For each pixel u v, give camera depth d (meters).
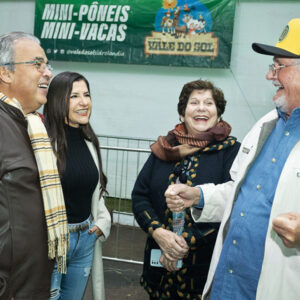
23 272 1.37
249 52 5.73
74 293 2.25
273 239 1.47
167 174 2.16
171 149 2.12
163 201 2.14
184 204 1.87
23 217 1.35
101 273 2.42
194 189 1.88
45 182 1.59
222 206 1.90
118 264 4.19
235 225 1.64
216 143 2.12
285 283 1.44
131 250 4.56
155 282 2.12
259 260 1.57
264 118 1.77
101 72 6.34
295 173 1.46
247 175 1.69
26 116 1.63
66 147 2.13
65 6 6.21
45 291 1.45
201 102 2.15
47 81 1.60
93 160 2.30
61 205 1.67
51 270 1.56
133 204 2.25
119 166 6.23
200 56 5.79
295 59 1.50
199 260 2.00
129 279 3.83
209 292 1.78
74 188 2.13
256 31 5.67
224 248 1.69
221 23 5.65
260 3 5.61
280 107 1.60
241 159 1.80
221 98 2.21
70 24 6.23
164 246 1.97
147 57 6.00
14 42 1.48
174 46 5.87
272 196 1.56
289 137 1.56
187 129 2.28
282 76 1.53
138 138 6.25
